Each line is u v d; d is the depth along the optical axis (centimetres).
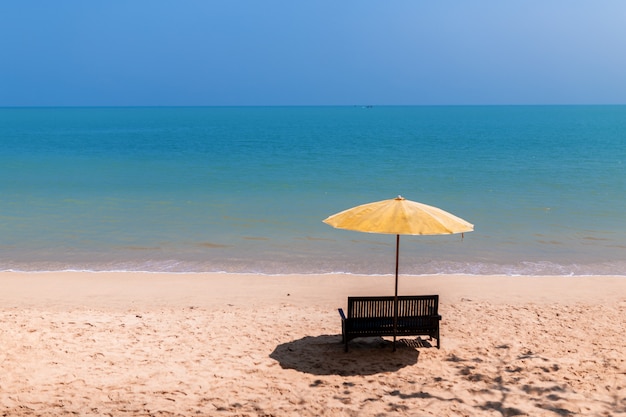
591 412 693
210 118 19812
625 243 1800
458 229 784
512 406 711
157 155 5181
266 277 1434
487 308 1167
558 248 1742
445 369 840
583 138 7544
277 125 13225
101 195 2778
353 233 1925
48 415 685
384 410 703
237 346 940
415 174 3616
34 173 3741
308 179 3388
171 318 1095
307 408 710
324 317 1117
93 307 1191
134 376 807
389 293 1300
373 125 13000
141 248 1745
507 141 6975
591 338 980
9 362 842
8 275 1456
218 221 2134
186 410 702
